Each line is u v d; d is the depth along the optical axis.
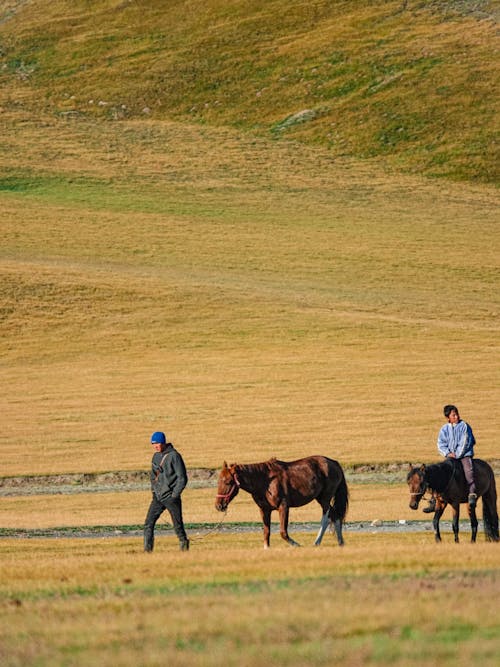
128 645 8.50
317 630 8.62
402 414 47.16
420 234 94.19
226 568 12.97
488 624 8.72
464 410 47.25
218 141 132.25
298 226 96.25
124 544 22.12
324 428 45.25
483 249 89.31
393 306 70.69
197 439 44.19
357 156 127.06
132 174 113.94
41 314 66.62
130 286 72.75
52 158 118.31
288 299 71.69
